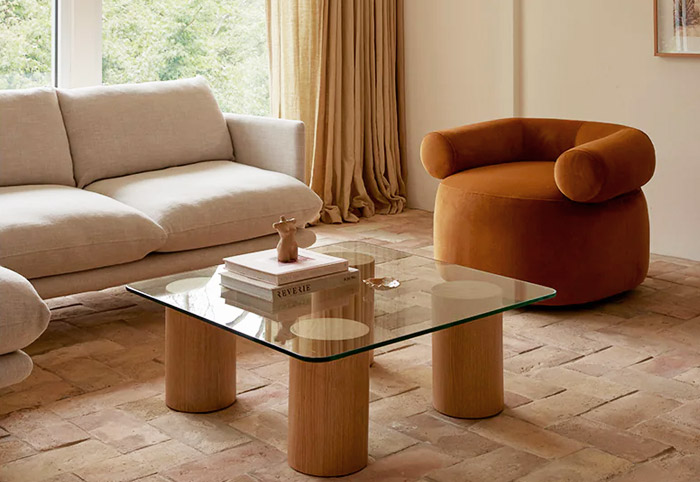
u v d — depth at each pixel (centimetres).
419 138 582
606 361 323
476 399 274
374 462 247
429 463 246
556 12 495
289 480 237
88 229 338
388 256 311
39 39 470
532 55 511
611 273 378
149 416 278
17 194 361
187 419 276
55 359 326
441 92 563
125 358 328
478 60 538
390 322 238
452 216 391
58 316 374
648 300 394
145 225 353
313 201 407
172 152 427
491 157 423
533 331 356
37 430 267
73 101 409
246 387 301
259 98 568
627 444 257
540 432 266
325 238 510
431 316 242
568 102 498
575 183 358
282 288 260
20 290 247
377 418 276
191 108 437
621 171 364
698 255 460
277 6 536
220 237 377
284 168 423
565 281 370
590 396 292
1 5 454
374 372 314
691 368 316
